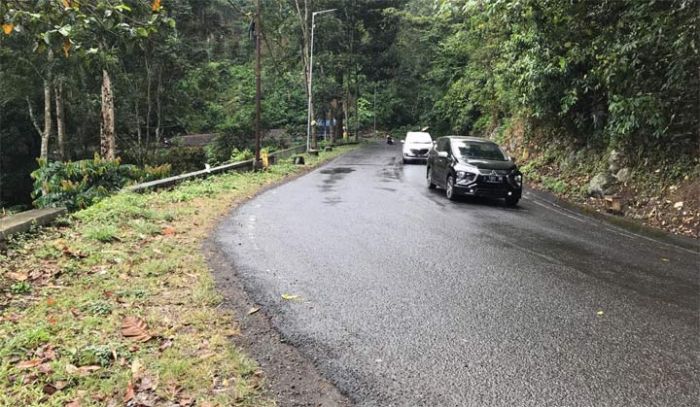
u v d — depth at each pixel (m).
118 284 5.81
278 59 47.44
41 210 8.79
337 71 47.44
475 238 8.99
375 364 4.18
